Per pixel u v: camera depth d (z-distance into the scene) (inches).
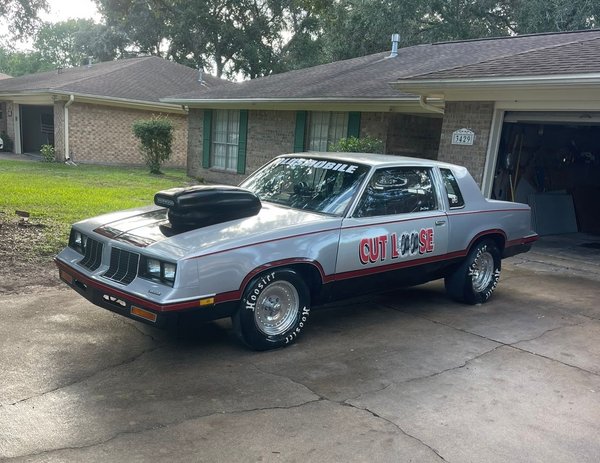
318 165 213.2
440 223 216.5
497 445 129.1
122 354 168.7
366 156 219.0
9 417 129.3
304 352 178.7
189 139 766.5
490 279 245.8
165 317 150.9
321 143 584.1
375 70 610.9
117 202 458.9
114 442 121.5
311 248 177.3
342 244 184.9
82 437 122.7
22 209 401.7
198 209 172.7
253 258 164.9
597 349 194.9
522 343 197.2
